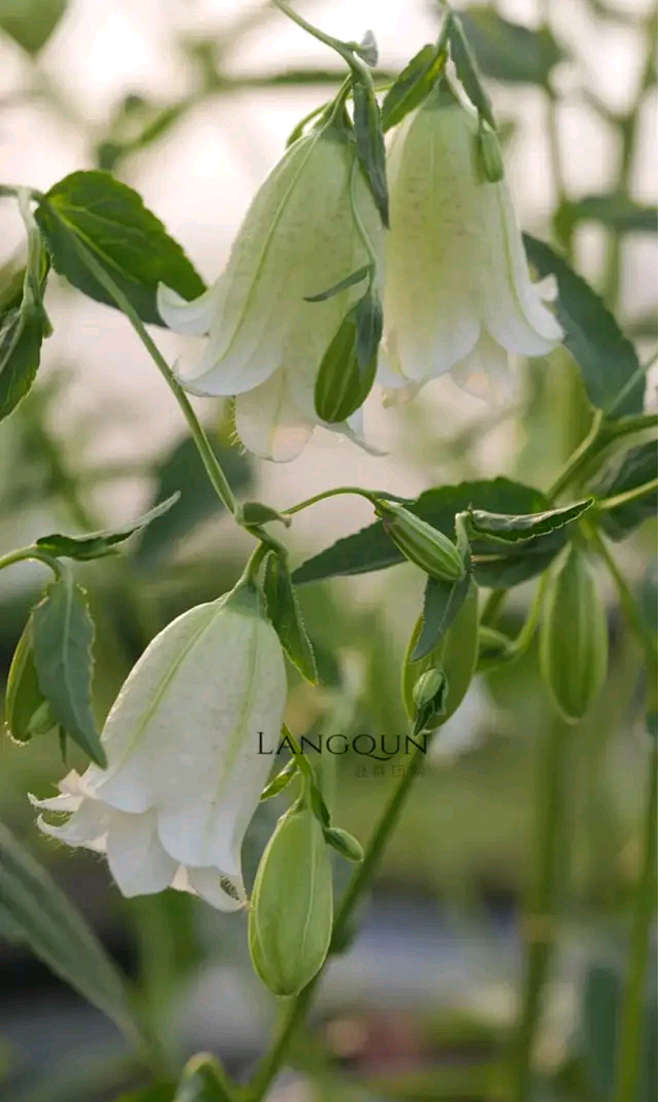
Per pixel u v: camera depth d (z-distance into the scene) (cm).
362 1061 125
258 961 69
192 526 87
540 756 103
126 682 69
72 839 69
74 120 93
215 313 70
